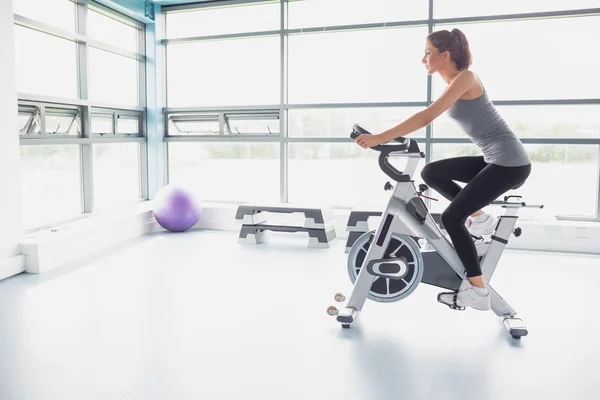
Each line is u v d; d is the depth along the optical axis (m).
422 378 2.22
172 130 6.45
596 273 4.05
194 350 2.52
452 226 2.50
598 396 2.05
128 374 2.24
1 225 3.88
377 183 5.84
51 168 4.84
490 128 2.43
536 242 4.89
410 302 3.32
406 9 5.34
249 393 2.07
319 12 5.65
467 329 2.84
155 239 5.43
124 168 6.04
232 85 6.09
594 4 4.81
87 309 3.15
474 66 5.17
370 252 2.79
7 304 3.24
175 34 6.31
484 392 2.09
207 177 6.39
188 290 3.56
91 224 4.89
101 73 5.53
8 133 3.90
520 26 5.05
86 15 5.08
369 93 5.57
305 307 3.20
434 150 5.41
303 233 5.71
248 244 5.19
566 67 4.95
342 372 2.28
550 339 2.68
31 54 4.53
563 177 5.05
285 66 5.80
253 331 2.79
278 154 6.00
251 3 5.89
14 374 2.24
